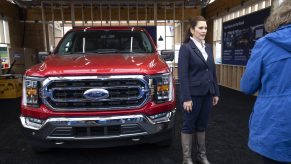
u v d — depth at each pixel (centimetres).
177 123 457
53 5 1025
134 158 309
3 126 458
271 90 145
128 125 274
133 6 1056
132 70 276
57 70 273
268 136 144
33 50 998
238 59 800
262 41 151
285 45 138
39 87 275
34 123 279
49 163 301
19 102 684
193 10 1095
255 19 675
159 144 331
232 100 659
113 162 299
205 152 295
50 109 272
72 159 310
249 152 320
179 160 301
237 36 798
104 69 273
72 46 404
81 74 269
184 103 254
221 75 966
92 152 328
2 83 739
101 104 274
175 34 1103
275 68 142
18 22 1040
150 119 279
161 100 286
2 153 332
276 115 141
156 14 1034
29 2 991
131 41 411
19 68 918
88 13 1046
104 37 416
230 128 419
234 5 816
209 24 1070
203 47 263
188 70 259
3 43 931
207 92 260
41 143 283
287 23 142
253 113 158
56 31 1094
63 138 272
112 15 1060
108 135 275
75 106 273
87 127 272
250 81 154
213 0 1071
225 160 298
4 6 896
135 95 277
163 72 290
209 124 443
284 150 141
